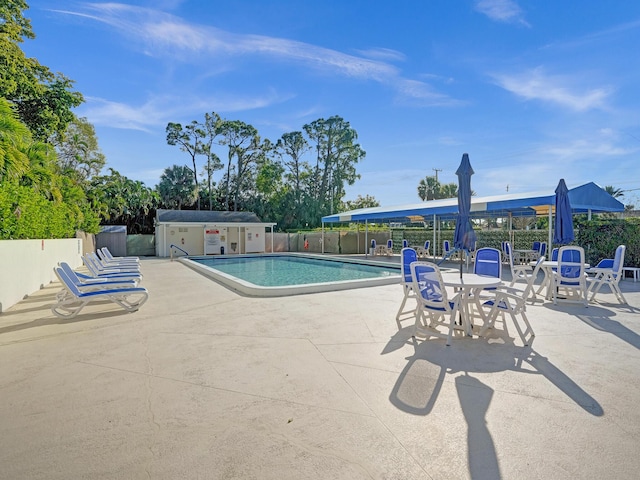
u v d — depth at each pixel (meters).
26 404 2.97
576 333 4.91
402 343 4.53
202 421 2.69
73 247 15.01
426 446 2.35
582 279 6.71
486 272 6.11
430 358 3.97
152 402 3.00
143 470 2.13
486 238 19.25
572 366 3.71
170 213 26.70
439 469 2.12
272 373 3.60
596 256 11.48
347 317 5.91
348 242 26.47
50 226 11.54
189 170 40.94
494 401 2.95
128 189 36.12
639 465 2.13
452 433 2.49
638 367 3.67
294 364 3.83
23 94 17.70
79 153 33.72
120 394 3.15
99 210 29.91
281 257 24.05
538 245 15.47
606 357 3.96
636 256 10.78
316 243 28.38
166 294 8.30
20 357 4.13
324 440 2.43
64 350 4.37
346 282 8.91
